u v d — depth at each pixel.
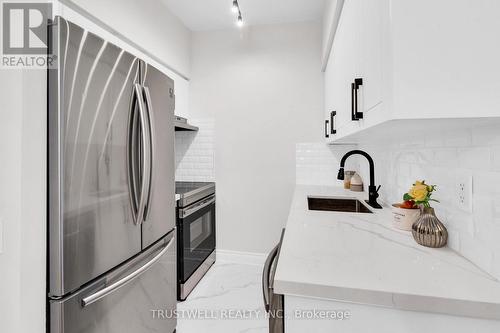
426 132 1.02
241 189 2.69
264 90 2.62
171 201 1.57
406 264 0.76
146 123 1.23
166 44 2.27
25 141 0.84
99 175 1.01
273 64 2.59
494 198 0.68
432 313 0.61
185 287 2.03
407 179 1.26
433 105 0.58
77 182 0.93
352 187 2.18
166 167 1.51
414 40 0.59
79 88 0.93
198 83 2.74
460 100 0.58
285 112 2.58
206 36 2.72
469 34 0.57
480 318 0.59
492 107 0.57
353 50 1.09
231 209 2.71
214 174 2.73
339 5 1.40
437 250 0.86
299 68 2.54
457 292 0.62
